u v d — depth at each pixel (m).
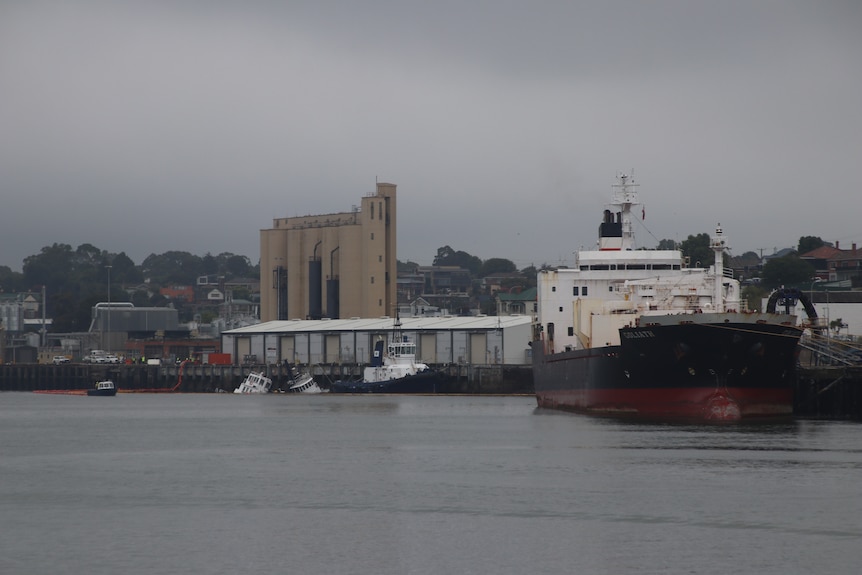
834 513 101.69
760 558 88.56
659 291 192.75
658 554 90.19
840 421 171.62
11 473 136.25
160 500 115.12
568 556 90.38
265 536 98.31
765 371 165.00
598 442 150.12
